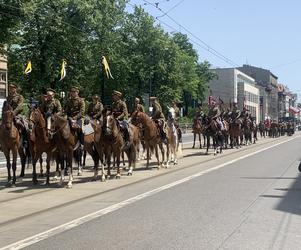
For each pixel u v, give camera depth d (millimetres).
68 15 53219
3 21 36250
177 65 76188
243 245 7645
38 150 14938
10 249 7594
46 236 8438
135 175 17516
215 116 28078
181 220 9594
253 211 10453
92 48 58250
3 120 14633
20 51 52344
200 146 33688
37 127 14648
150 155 23281
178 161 23219
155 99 20406
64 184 15180
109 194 13281
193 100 103562
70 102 15711
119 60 64438
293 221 9438
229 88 113875
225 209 10711
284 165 21234
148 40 73125
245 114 39250
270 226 8992
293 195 12664
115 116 17250
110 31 61750
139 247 7594
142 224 9281
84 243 7906
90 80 60000
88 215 10289
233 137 34969
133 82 73562
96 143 16062
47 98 14820
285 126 71188
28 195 13086
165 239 8086
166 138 20078
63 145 14680
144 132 18969
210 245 7660
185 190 13680
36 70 52344
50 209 11109
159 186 14641
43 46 52062
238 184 14875
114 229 8898
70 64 53406
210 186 14453
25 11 36688
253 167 20297
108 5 59469
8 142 14711
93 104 17109
